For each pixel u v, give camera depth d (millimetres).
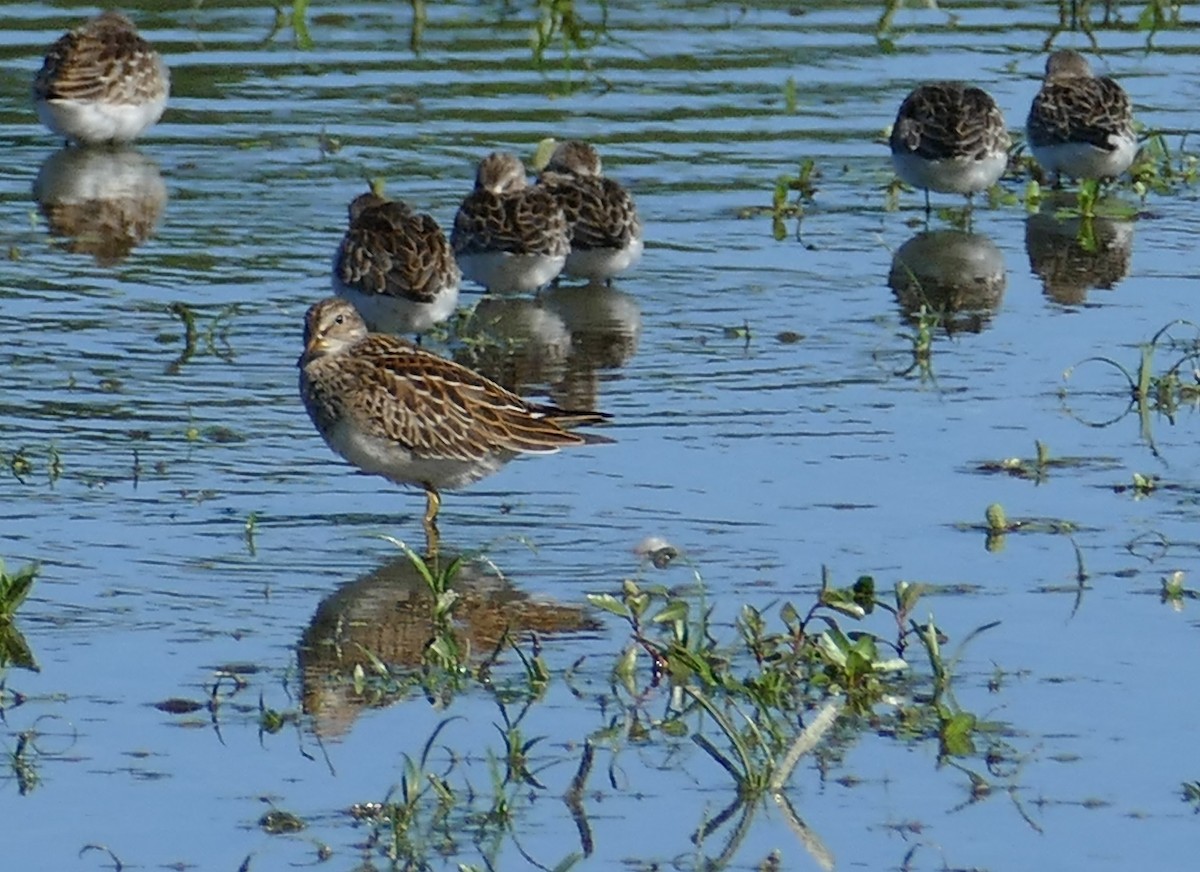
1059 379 17766
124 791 11227
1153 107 25969
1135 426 16641
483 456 14789
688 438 16375
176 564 13992
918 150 22469
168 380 17547
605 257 20203
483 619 13289
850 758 11703
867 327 19172
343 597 13562
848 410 17016
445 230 21078
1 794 11172
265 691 12320
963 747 11727
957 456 16000
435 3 30281
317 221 21859
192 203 22391
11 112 25859
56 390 17234
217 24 28984
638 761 11641
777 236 21922
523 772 11477
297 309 19344
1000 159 22719
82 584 13656
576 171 21516
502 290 20047
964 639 12906
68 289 19734
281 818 10938
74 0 29969
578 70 27188
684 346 18688
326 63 27297
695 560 14078
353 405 14719
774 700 12156
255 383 17547
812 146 24656
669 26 29203
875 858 10688
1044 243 21797
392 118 25219
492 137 24547
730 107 25906
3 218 21766
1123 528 14602
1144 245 21719
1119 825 10969
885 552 14188
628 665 12469
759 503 15047
